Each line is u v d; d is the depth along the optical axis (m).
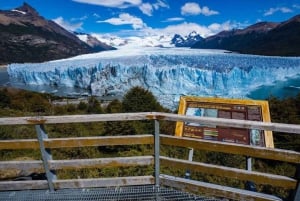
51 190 3.88
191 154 4.19
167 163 3.76
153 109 20.17
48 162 3.77
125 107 20.23
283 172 6.49
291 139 9.73
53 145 3.68
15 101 39.31
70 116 3.45
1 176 5.11
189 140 3.52
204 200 3.59
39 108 30.16
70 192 3.83
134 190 3.83
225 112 4.34
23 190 3.93
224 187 3.54
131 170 5.43
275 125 3.02
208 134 4.11
